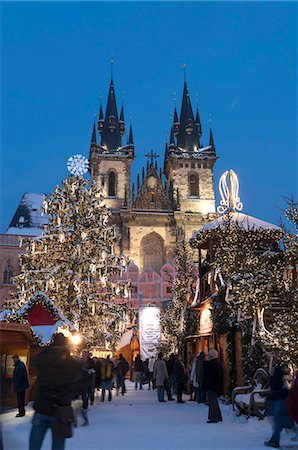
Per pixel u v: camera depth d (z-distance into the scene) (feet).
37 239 101.14
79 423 40.42
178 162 296.30
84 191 104.73
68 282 97.04
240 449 29.60
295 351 47.34
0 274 217.36
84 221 101.91
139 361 100.12
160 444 31.45
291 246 57.16
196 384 62.44
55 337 22.20
